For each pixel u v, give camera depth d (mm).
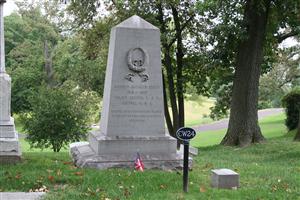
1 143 10953
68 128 20469
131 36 11242
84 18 24578
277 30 23734
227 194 8633
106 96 11586
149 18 23062
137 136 11164
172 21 25156
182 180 9609
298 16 20641
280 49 26969
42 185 8945
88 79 36031
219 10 19578
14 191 8641
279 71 42344
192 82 26734
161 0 22453
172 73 25688
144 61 11281
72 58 47562
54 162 11438
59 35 54750
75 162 11352
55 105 20500
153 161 10836
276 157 16031
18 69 55312
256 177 10570
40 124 20406
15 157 10961
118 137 11031
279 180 10062
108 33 24156
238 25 20031
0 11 11773
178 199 8164
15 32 67562
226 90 28484
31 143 22000
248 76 20781
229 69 25625
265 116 63875
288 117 29344
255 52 20734
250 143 20406
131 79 11219
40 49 56156
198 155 16828
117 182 9172
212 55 22766
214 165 12406
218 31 20188
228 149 19312
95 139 11266
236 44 22219
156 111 11344
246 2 20234
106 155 10828
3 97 11445
